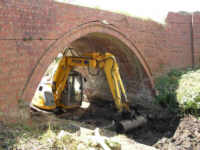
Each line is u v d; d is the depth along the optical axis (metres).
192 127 8.59
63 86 11.10
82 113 12.32
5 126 5.85
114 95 9.81
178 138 8.30
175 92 10.87
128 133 9.26
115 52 12.07
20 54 6.66
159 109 10.91
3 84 6.24
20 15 6.62
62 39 7.93
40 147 5.09
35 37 7.07
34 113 8.88
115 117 10.01
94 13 9.08
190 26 13.94
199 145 7.60
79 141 5.75
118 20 10.12
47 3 7.38
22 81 6.75
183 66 13.69
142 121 9.79
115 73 9.88
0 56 6.16
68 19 8.11
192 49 14.01
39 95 10.41
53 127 6.69
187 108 9.56
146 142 8.51
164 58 12.66
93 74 14.96
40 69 7.23
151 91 12.02
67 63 10.99
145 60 11.61
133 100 13.12
